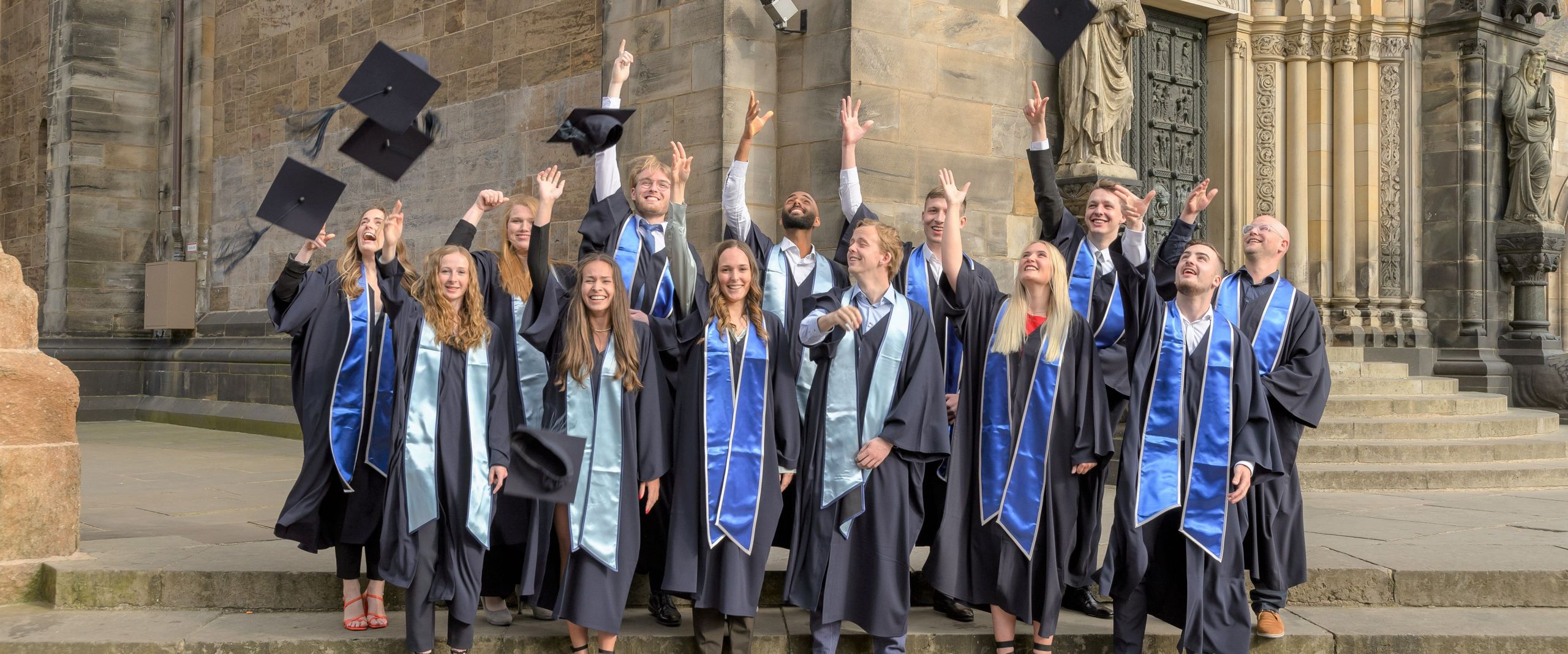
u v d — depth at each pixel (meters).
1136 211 5.12
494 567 5.08
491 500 4.69
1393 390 10.46
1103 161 9.33
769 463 4.74
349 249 5.23
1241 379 4.82
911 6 8.62
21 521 5.50
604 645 4.60
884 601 4.62
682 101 8.67
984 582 4.76
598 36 9.41
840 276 5.87
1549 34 13.80
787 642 4.96
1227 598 4.70
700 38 8.55
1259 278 5.42
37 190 16.31
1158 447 4.79
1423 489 8.29
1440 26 12.47
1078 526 4.86
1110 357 5.09
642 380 4.76
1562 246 12.73
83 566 5.46
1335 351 11.32
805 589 4.72
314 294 5.11
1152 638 5.05
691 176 8.56
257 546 6.00
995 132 9.09
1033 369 4.79
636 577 5.48
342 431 4.99
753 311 4.83
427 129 5.05
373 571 4.96
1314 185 12.07
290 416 12.59
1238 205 11.71
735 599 4.57
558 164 9.68
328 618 5.19
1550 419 10.37
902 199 8.52
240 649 4.81
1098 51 9.33
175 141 14.55
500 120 10.30
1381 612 5.41
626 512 4.64
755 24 8.57
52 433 5.63
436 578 4.61
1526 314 12.68
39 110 16.33
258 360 13.10
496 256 5.50
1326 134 12.05
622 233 5.52
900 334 4.80
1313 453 8.76
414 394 4.67
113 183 15.16
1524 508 7.43
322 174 5.04
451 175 10.82
